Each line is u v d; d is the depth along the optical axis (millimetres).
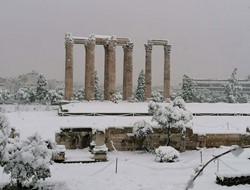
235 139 39719
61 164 29125
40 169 20312
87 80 61938
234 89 109312
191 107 55969
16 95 109438
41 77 97375
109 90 62500
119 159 32562
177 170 26141
